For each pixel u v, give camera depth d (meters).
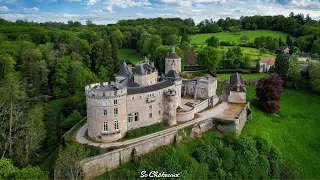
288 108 123.75
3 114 84.81
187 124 91.19
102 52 148.12
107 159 72.62
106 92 76.00
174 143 84.12
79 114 99.94
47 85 123.25
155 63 154.75
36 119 91.00
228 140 89.50
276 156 88.69
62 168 68.12
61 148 80.00
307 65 152.88
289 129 108.50
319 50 192.12
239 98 114.69
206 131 93.88
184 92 116.88
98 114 77.25
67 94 126.06
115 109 78.12
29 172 61.12
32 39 162.00
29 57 124.69
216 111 104.25
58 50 145.00
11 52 126.94
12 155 81.50
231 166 82.38
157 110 88.62
